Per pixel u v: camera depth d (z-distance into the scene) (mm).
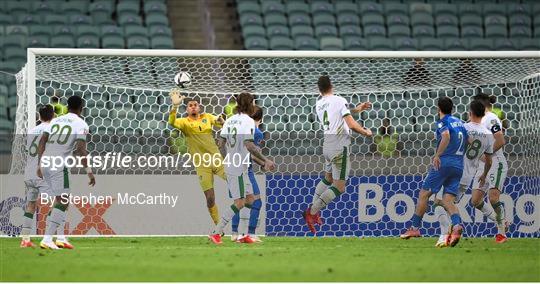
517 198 49562
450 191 41062
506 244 43312
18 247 40688
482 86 55312
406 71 52781
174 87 52906
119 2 85750
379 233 49188
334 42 81562
